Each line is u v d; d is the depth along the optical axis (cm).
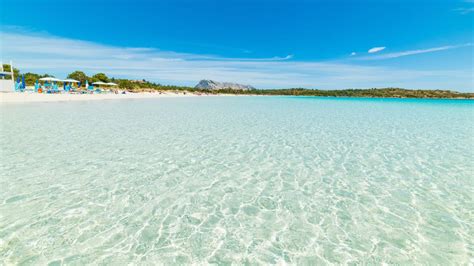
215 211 438
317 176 611
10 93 2709
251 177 600
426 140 1053
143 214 422
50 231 365
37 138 932
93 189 511
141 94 4803
